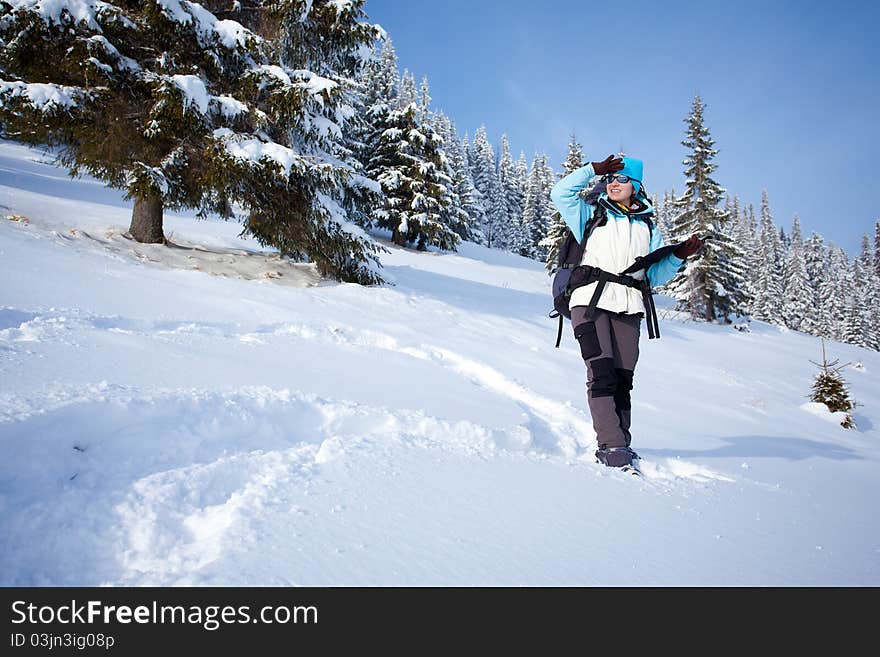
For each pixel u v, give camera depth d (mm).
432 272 17031
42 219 8094
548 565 1321
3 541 1205
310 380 3453
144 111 7871
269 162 7840
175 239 9570
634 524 1680
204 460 1906
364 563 1231
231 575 1136
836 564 1546
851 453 5477
